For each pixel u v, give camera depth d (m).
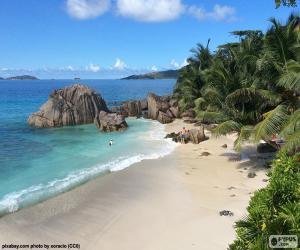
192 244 15.77
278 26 24.00
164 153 34.28
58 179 26.22
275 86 24.80
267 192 10.79
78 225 18.23
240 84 28.00
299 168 11.79
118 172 27.75
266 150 32.09
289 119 20.94
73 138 44.53
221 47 50.66
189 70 64.00
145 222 18.38
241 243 9.67
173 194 22.45
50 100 57.97
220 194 22.08
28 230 17.72
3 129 52.44
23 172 28.19
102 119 51.97
